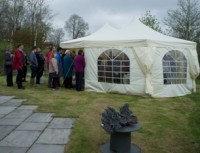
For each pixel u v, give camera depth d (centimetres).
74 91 1321
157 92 1248
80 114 887
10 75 1380
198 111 1038
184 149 659
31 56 1416
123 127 589
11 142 647
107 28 1495
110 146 616
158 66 1241
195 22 3025
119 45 1263
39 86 1430
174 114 960
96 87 1335
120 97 1201
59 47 1392
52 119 830
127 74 1259
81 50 1328
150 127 790
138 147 645
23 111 917
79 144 645
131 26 1448
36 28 3328
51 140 664
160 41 1243
